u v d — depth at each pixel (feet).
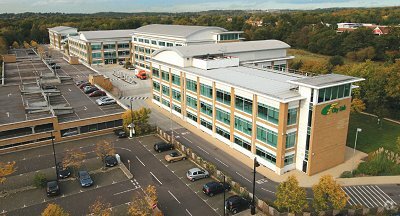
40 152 192.65
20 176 165.48
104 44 477.77
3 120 204.64
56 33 655.35
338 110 165.89
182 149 190.19
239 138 191.01
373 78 250.98
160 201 143.54
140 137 214.07
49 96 272.10
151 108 276.62
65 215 116.67
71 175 165.68
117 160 175.73
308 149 163.02
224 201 131.64
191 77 226.58
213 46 268.00
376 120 252.83
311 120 158.51
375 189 154.81
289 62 405.39
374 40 483.51
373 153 185.26
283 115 157.48
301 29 622.95
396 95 245.04
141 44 441.27
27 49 641.81
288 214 128.36
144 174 166.81
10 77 345.92
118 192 150.51
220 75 211.41
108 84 321.52
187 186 155.53
